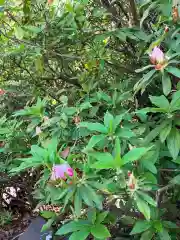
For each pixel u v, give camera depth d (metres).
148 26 2.00
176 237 1.39
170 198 1.48
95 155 1.09
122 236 1.49
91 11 2.15
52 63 2.44
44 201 1.59
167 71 1.28
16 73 2.62
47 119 1.65
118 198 1.24
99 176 1.16
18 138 2.06
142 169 1.20
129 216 1.36
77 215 1.11
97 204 1.16
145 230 1.23
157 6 1.66
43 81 2.47
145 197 1.11
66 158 1.32
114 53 2.15
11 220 2.95
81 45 2.15
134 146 1.25
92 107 1.66
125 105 1.89
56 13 2.06
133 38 1.80
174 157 1.19
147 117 1.55
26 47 2.03
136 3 2.05
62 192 1.12
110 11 2.18
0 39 2.27
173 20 1.46
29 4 2.04
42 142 1.50
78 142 1.58
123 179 1.13
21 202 3.06
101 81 2.04
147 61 1.95
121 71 2.05
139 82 1.40
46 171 1.28
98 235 1.13
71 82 2.29
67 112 1.63
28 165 1.23
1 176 2.53
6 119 2.18
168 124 1.22
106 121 1.24
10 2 2.14
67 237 1.62
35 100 2.38
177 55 1.36
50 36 2.03
